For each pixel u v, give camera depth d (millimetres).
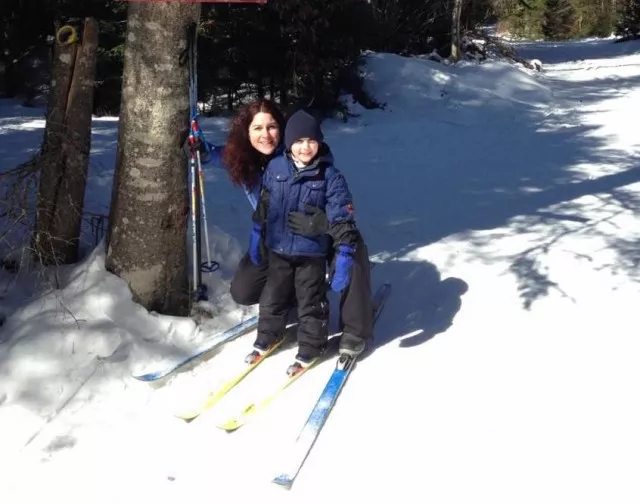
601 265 4992
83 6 11430
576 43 31719
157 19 3600
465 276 4961
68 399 3396
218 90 12266
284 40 11500
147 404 3459
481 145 9672
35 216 4133
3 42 12578
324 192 3574
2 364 3459
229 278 4598
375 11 15727
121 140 3848
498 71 14266
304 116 3434
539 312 4383
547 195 6953
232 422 3299
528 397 3520
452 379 3691
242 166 3855
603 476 2959
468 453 3121
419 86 13078
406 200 6934
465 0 19219
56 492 2873
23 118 10531
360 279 3734
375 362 3879
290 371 3713
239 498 2865
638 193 6844
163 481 2951
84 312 3834
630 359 3826
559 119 11602
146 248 3910
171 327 3986
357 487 2928
